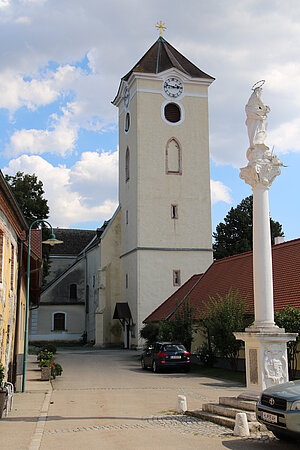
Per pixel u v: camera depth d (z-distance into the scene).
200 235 47.16
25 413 13.58
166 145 47.75
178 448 9.36
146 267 45.53
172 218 46.78
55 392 18.39
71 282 60.19
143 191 46.56
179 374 25.52
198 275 41.53
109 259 51.28
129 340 47.16
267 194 13.23
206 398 16.42
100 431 11.07
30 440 10.15
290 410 9.19
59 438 10.36
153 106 47.97
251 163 13.27
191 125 48.62
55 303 58.44
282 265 26.62
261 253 12.90
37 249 24.59
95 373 26.06
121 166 52.56
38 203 50.00
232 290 29.59
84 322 58.81
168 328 30.50
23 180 50.44
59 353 42.41
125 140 51.22
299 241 27.34
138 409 14.22
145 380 22.66
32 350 46.06
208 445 9.59
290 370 21.06
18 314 18.88
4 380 15.61
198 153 48.38
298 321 19.72
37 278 26.25
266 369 12.10
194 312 30.67
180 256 46.38
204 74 49.94
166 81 48.50
